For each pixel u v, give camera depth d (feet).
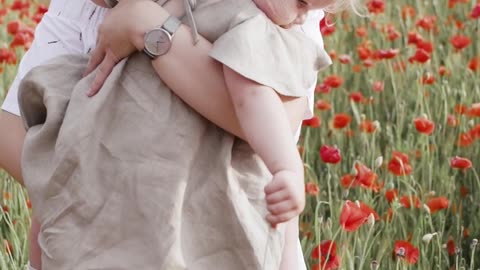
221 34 8.57
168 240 8.18
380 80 19.70
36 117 9.16
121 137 8.43
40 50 9.88
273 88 8.30
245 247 8.38
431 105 18.39
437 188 15.37
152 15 8.53
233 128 8.45
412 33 17.11
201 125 8.48
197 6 8.71
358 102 17.87
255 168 8.60
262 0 8.63
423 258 12.80
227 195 8.38
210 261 8.39
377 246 13.38
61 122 8.67
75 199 8.43
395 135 17.49
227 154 8.43
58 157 8.45
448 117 16.44
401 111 16.71
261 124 8.19
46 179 8.53
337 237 13.14
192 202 8.36
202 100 8.40
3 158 9.76
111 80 8.50
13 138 9.68
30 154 8.70
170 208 8.21
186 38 8.48
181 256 8.21
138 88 8.52
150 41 8.45
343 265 11.80
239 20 8.45
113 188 8.39
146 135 8.38
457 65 19.63
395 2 23.79
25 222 13.38
